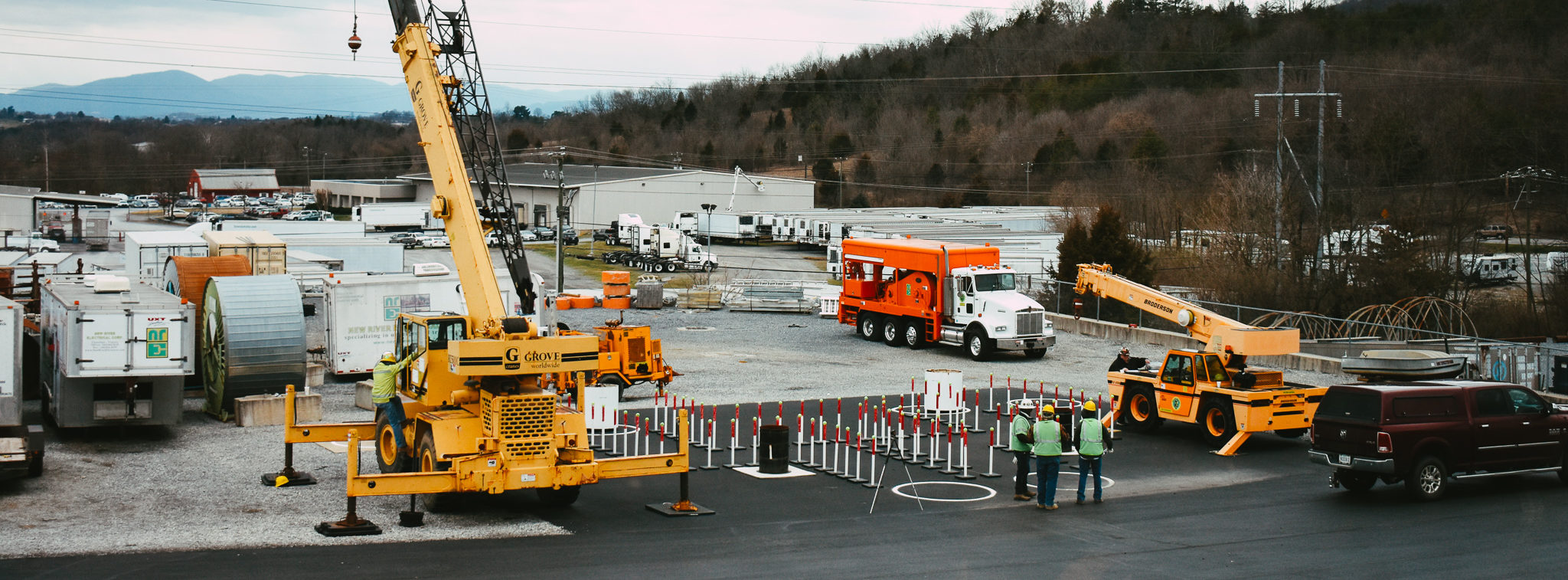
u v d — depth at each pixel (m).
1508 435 19.11
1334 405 19.00
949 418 26.22
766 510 17.94
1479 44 88.81
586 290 61.97
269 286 25.38
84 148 176.12
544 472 16.38
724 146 161.50
